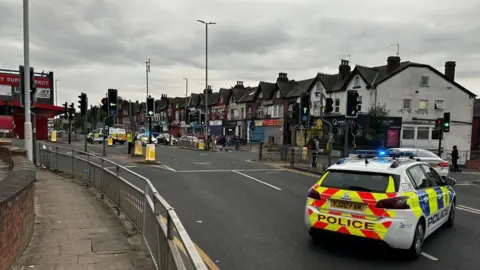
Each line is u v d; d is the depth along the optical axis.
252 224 7.55
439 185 7.36
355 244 6.34
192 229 7.11
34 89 13.62
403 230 5.41
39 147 16.61
